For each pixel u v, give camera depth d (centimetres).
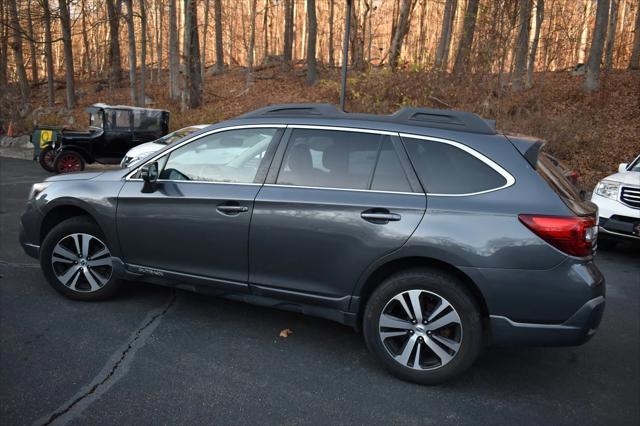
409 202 317
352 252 327
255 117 380
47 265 422
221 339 373
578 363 369
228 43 4434
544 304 294
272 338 380
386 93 1967
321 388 313
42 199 427
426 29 4022
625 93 2089
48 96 2911
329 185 341
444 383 328
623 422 292
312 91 2394
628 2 3506
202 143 388
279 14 4941
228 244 362
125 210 395
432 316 312
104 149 1324
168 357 342
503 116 1605
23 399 284
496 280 297
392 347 327
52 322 385
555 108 1953
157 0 2923
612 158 1486
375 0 3731
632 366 367
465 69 1833
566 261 292
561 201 301
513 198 304
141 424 267
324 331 397
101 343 356
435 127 336
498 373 347
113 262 410
